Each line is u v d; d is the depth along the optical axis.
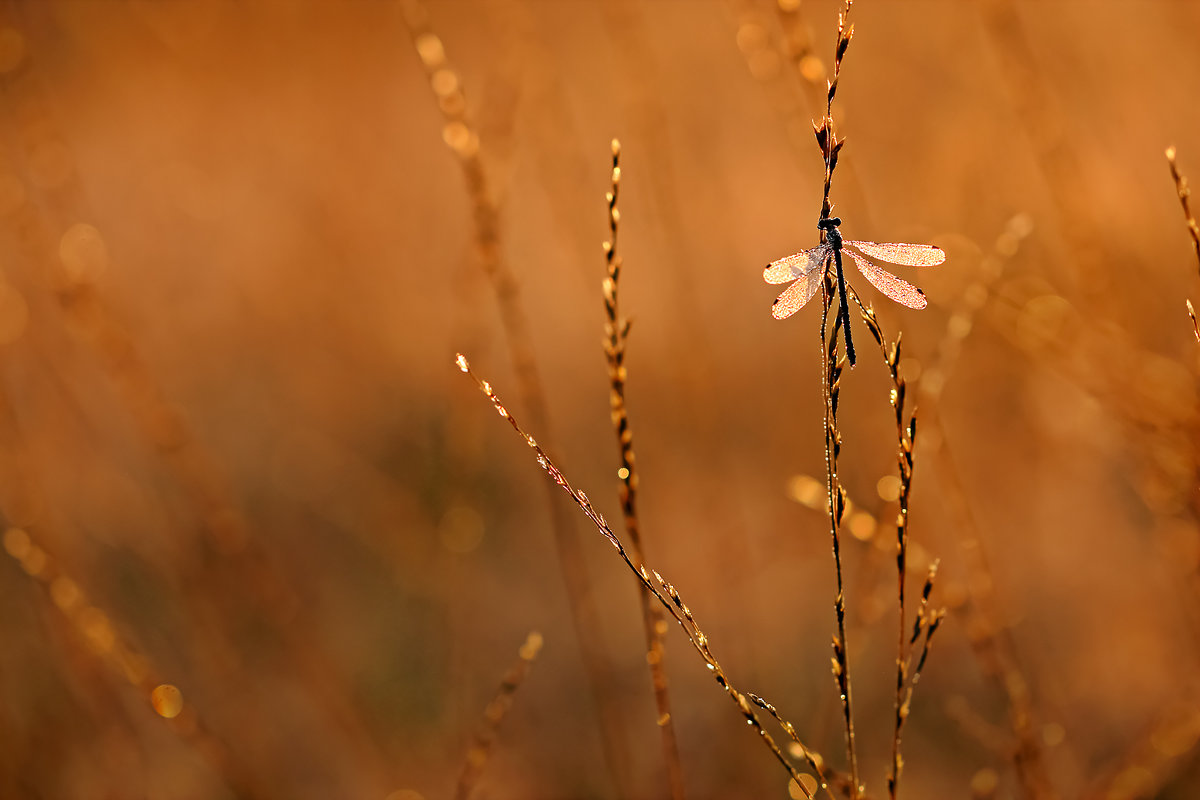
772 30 1.26
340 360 2.30
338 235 2.45
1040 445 1.53
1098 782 1.18
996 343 1.50
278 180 2.68
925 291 1.21
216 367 2.35
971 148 1.71
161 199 2.80
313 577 1.80
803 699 1.45
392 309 2.35
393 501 1.76
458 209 2.62
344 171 2.63
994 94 1.82
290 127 2.91
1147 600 1.43
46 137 1.37
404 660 1.63
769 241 2.11
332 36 3.11
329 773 1.45
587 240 1.55
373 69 3.10
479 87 2.54
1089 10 1.84
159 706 1.18
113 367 1.26
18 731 1.35
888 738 1.37
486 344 1.42
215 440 2.12
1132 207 1.47
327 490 1.90
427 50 1.17
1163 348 1.24
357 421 2.12
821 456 1.72
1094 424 1.42
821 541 1.65
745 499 1.76
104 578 1.61
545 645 1.66
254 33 3.08
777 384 1.88
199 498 1.32
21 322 1.50
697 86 2.36
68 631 1.24
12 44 1.32
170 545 1.49
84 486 1.69
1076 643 1.43
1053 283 1.46
